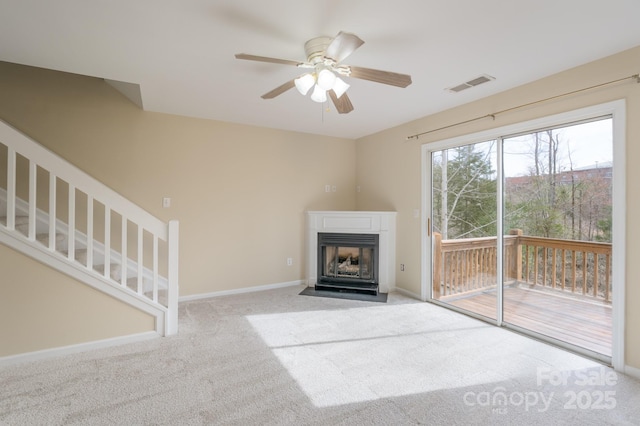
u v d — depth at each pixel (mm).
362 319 3416
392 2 1766
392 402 1979
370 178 5020
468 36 2129
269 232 4625
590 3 1770
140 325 2852
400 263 4453
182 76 2771
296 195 4844
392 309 3756
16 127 3238
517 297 3150
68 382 2156
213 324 3238
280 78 2812
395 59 2461
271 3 1772
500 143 3248
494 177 3326
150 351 2629
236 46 2258
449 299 3820
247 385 2150
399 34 2102
